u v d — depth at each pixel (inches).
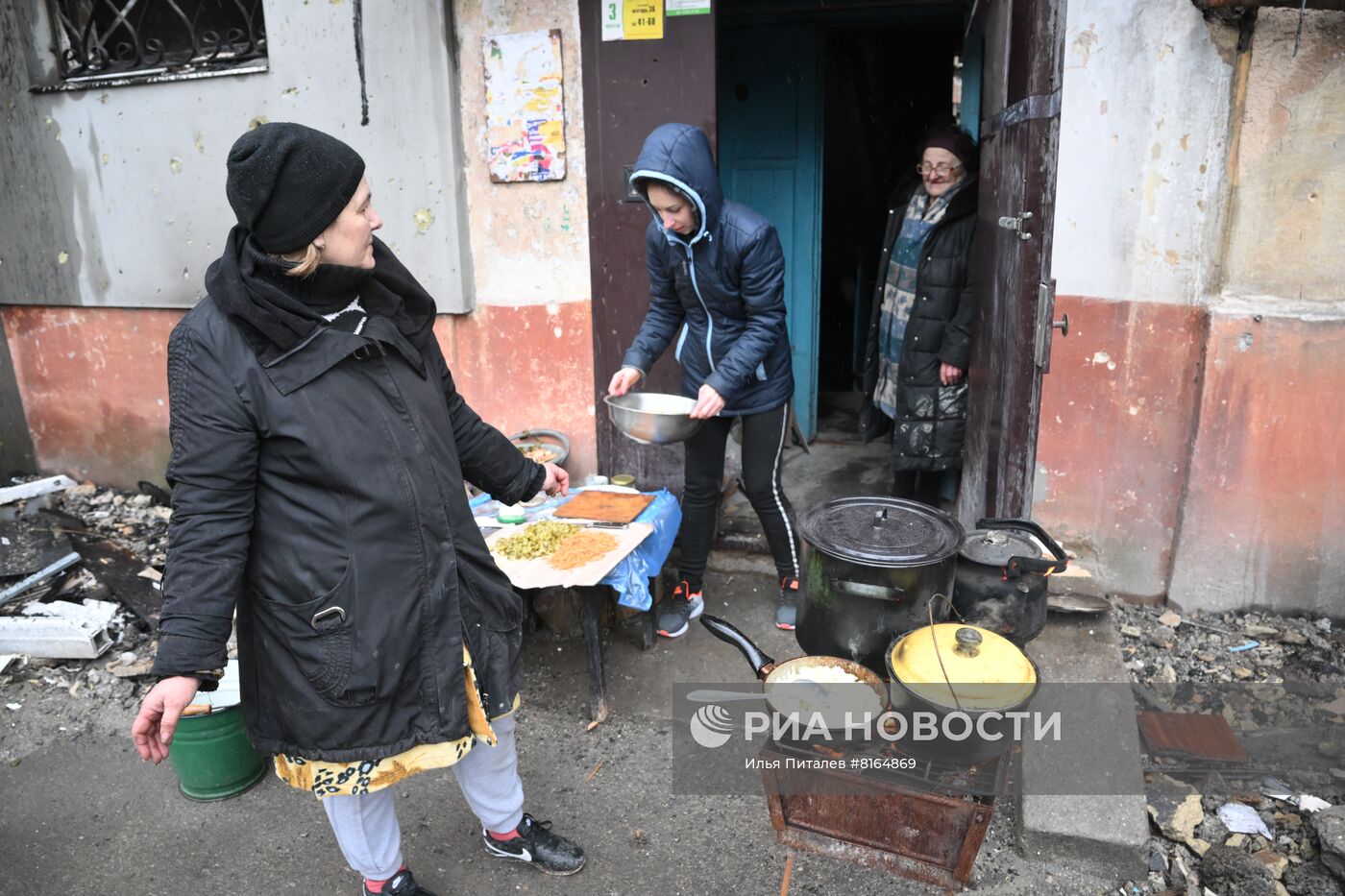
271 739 73.0
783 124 187.5
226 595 65.3
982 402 136.7
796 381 202.5
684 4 132.2
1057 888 92.2
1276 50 114.6
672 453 152.0
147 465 193.5
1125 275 130.0
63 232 180.5
